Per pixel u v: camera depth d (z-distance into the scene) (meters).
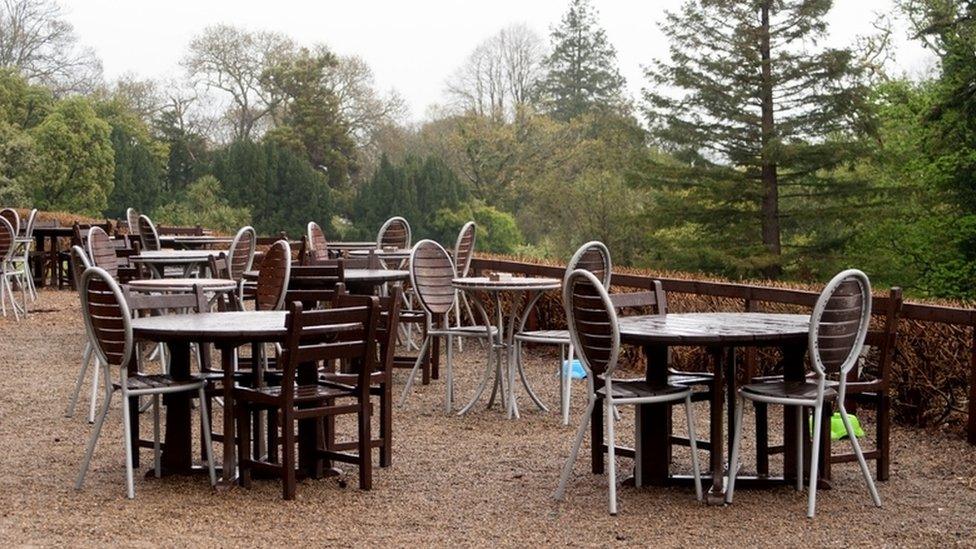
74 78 43.84
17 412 7.42
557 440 6.80
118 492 5.33
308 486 5.52
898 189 27.80
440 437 6.86
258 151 40.59
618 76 53.91
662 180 31.05
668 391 5.29
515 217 42.91
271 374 5.88
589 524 4.88
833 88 28.45
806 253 28.95
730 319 5.77
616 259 34.25
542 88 52.12
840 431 6.82
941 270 25.67
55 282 16.70
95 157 35.03
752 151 29.30
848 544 4.59
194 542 4.48
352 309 5.33
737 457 5.30
